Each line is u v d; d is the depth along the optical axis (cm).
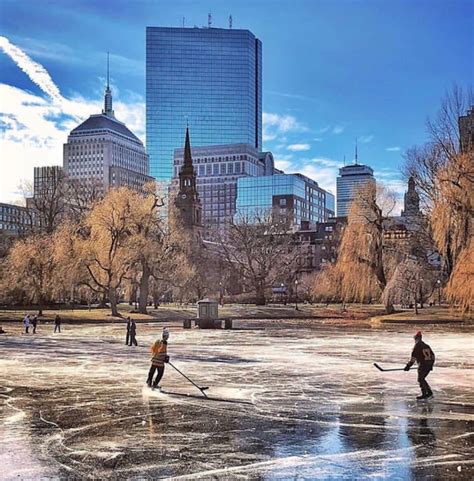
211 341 4147
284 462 1177
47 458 1215
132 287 8169
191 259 9719
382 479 1073
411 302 7881
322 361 2878
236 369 2578
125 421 1551
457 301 4753
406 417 1581
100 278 7281
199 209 17038
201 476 1093
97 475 1104
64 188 9494
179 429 1458
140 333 5053
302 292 11794
